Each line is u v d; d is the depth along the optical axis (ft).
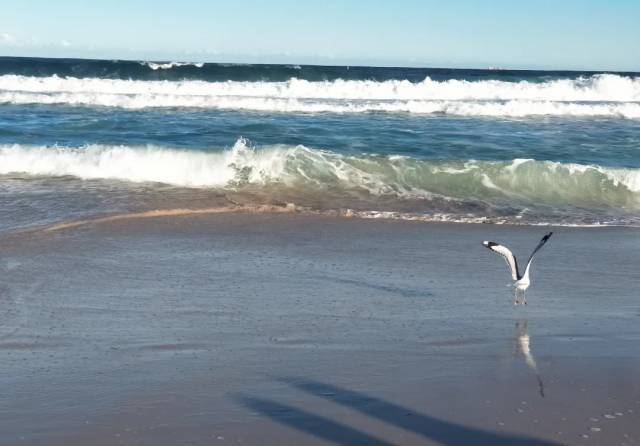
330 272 33.76
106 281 31.40
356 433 17.74
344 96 108.17
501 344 24.61
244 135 70.59
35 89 107.14
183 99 92.58
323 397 19.95
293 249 37.81
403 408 19.24
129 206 45.91
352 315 27.63
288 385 20.83
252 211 46.34
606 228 45.01
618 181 55.36
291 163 56.54
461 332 25.85
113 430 17.81
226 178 54.75
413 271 34.30
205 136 69.51
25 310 27.50
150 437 17.46
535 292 31.37
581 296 30.91
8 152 57.06
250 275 32.89
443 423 18.31
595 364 22.66
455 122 84.69
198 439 17.35
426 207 49.01
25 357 22.91
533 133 77.97
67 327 25.73
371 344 24.43
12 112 82.38
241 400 19.71
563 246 40.11
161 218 43.55
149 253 36.17
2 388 20.42
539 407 19.31
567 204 51.62
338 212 46.70
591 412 18.98
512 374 21.76
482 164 57.31
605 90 114.73
